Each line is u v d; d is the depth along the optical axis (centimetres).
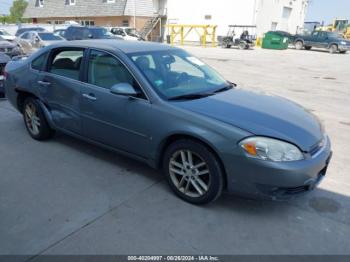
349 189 347
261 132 272
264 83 1040
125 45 381
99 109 359
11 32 2577
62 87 397
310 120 322
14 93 475
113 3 3138
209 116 291
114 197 321
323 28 4069
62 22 3606
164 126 307
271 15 3241
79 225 277
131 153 351
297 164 266
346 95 866
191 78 374
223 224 284
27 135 482
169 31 3344
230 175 280
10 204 305
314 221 291
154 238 264
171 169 320
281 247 257
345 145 480
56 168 379
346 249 257
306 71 1370
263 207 310
